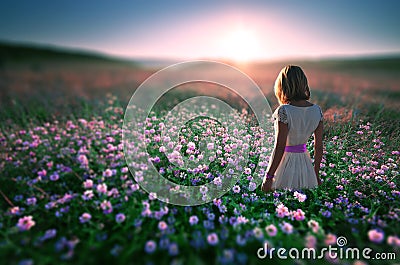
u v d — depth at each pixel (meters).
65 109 5.89
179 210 2.48
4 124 4.74
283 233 2.17
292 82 2.47
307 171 2.67
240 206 2.55
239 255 1.86
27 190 2.80
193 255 1.87
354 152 3.39
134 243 1.97
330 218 2.50
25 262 1.80
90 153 3.47
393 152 3.27
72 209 2.53
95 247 1.98
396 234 2.16
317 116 2.53
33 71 20.98
